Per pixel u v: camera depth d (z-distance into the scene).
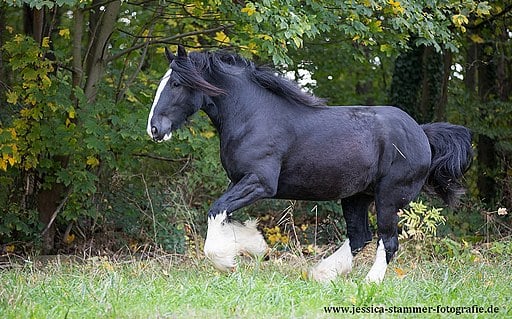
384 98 20.39
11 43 11.77
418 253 10.97
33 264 10.21
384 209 9.31
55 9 12.95
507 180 16.06
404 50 14.63
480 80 18.33
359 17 12.39
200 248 12.09
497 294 8.30
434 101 17.77
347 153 8.92
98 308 7.01
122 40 14.18
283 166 8.87
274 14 10.52
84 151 12.48
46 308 7.08
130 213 13.34
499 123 17.05
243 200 8.57
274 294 7.59
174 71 8.65
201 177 14.02
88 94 12.89
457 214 15.00
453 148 9.87
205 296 7.57
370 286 7.95
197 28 14.57
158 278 8.76
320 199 9.18
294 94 8.95
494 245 11.71
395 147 9.23
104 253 11.85
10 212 12.69
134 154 12.99
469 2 12.80
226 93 8.79
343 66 17.58
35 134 12.12
